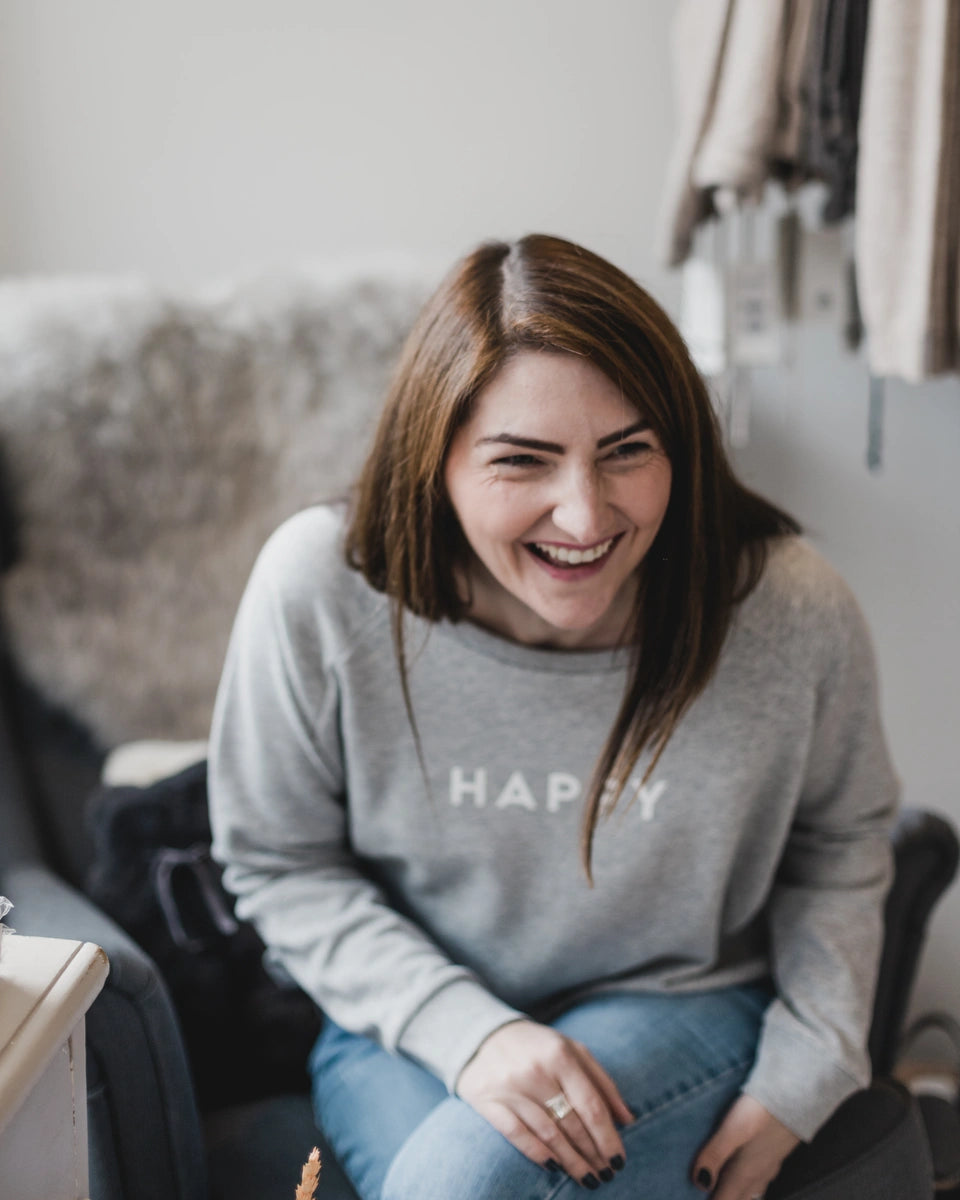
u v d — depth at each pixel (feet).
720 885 3.27
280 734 3.29
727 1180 2.98
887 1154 3.13
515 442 2.61
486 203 5.39
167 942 3.76
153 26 5.23
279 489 4.61
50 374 4.42
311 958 3.30
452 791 3.21
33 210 5.50
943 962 5.78
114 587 4.50
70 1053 2.12
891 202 3.94
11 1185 1.94
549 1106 2.83
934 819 3.69
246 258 5.51
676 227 4.44
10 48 5.29
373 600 3.11
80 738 4.55
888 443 5.35
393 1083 3.19
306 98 5.30
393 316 4.62
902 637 5.61
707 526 2.88
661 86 5.19
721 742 3.11
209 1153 3.34
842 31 3.98
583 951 3.37
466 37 5.19
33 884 3.65
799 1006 3.22
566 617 2.84
